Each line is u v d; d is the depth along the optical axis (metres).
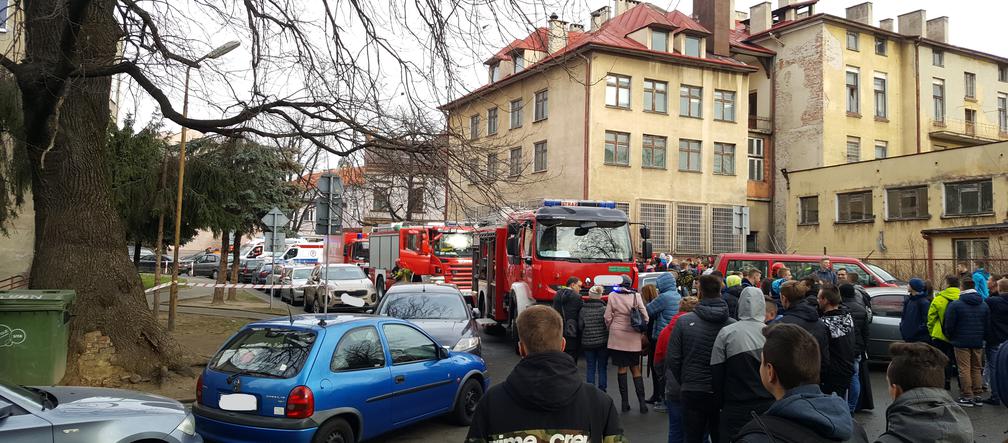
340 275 23.22
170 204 19.86
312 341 6.43
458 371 8.12
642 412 8.92
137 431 5.21
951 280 9.59
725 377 5.07
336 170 13.12
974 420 8.46
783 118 40.19
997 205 26.62
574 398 2.78
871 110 39.72
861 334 8.22
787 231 35.75
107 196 10.16
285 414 6.02
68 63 9.13
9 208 16.31
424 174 11.03
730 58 38.38
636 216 33.62
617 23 36.44
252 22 9.91
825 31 38.41
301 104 10.64
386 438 7.64
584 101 32.84
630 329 8.97
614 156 33.31
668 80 34.94
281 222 20.28
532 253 14.38
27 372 8.28
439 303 11.34
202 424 6.34
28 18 9.53
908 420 3.12
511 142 13.63
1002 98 44.62
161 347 10.09
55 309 8.41
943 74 41.84
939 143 41.75
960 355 9.26
